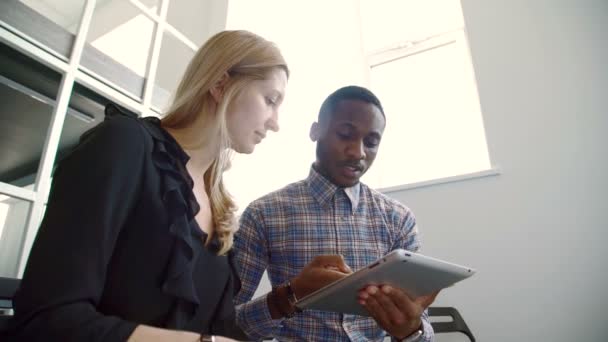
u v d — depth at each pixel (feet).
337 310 2.67
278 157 7.97
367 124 3.60
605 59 5.81
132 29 6.07
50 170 4.02
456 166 7.15
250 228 3.67
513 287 5.34
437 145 7.51
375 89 8.60
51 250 1.30
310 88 8.70
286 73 2.44
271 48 2.37
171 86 6.44
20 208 3.86
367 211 3.88
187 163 2.19
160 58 6.45
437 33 8.11
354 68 8.76
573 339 4.86
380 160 7.89
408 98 8.18
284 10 8.79
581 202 5.32
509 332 5.18
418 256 1.95
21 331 1.19
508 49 6.62
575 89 5.88
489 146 6.20
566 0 6.40
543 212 5.49
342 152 3.61
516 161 5.91
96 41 5.52
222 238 2.30
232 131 2.22
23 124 4.78
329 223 3.67
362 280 2.08
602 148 5.42
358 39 8.98
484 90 6.57
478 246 5.74
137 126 1.82
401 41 8.45
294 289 2.96
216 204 2.42
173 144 1.96
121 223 1.54
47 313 1.20
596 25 6.04
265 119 2.28
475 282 5.59
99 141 1.59
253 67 2.23
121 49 5.85
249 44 2.28
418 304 2.52
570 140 5.66
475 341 5.23
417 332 2.56
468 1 7.34
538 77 6.22
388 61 8.65
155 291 1.66
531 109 6.09
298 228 3.63
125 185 1.58
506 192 5.82
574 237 5.21
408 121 7.99
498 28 6.84
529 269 5.32
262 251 3.69
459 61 7.82
